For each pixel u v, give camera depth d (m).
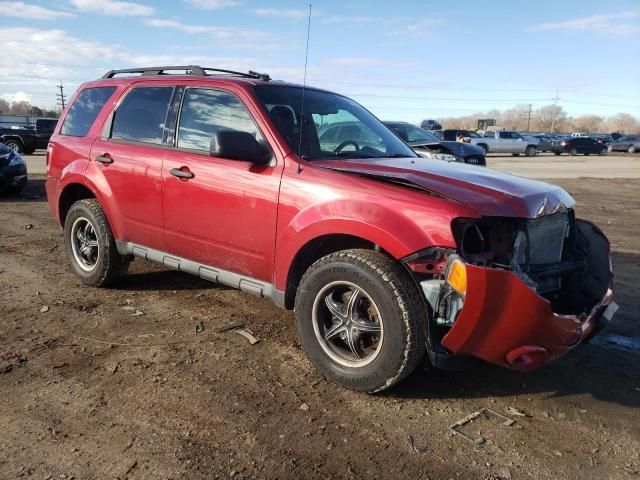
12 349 3.96
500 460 2.86
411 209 3.20
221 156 3.72
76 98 5.68
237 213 3.99
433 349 3.13
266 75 4.89
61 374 3.62
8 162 10.88
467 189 3.33
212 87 4.37
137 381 3.55
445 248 3.06
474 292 2.91
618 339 4.56
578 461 2.88
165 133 4.62
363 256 3.33
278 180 3.77
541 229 3.48
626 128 131.12
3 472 2.63
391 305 3.20
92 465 2.71
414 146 11.69
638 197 14.62
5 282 5.50
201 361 3.87
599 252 3.79
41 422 3.06
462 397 3.51
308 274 3.60
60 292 5.23
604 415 3.35
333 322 3.59
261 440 2.95
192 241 4.38
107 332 4.32
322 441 2.96
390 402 3.40
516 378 3.80
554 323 3.02
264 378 3.64
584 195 14.93
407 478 2.69
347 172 3.59
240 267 4.11
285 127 3.99
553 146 41.78
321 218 3.48
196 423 3.09
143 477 2.63
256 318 4.70
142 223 4.76
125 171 4.80
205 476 2.65
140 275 5.83
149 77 4.96
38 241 7.37
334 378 3.54
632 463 2.88
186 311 4.82
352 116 4.70
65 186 5.45
